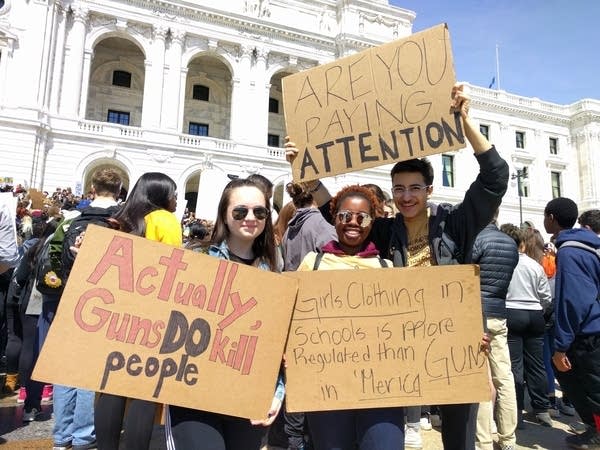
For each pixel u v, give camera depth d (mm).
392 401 2711
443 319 2807
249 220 2953
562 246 4844
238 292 2771
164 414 2725
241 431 2750
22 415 5867
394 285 2840
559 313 4719
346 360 2771
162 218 3725
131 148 27031
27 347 5879
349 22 34781
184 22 29828
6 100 24641
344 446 2756
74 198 18438
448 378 2746
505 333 5012
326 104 3412
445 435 2998
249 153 30062
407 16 36875
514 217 39781
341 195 3230
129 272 2664
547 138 42562
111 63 32125
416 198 3109
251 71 31688
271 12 33375
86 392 4559
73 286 2566
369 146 3252
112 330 2566
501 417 4965
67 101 26453
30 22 25531
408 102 3174
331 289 2848
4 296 6961
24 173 23922
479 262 4977
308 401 2719
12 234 5207
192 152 28375
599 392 4594
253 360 2709
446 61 3082
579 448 5207
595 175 41781
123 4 28344
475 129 2936
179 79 29266
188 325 2668
